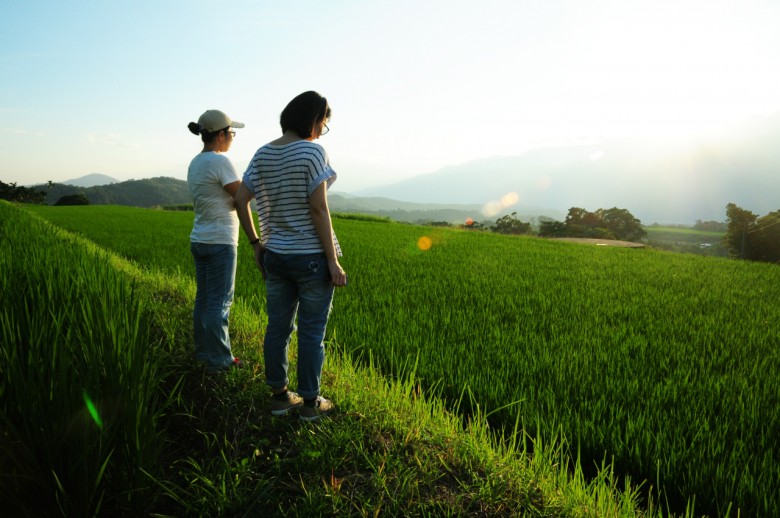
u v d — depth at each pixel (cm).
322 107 270
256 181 274
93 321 248
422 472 249
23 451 176
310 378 280
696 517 237
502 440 283
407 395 331
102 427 184
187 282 681
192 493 221
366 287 740
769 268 1295
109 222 2427
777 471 250
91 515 186
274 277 278
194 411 305
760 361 443
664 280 968
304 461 247
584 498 233
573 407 328
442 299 666
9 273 375
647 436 280
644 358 431
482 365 402
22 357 210
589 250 1623
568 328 543
